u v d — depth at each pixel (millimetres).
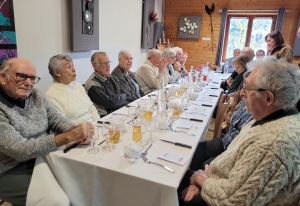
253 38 6203
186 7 6492
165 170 1114
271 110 1005
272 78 956
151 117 1696
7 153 1232
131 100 2822
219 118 2246
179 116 1925
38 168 1255
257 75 1018
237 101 2572
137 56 5406
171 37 6840
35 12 2533
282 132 883
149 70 3260
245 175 906
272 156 854
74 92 2023
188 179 1468
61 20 2934
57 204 1176
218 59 6418
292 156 846
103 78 2510
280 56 2660
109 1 3938
